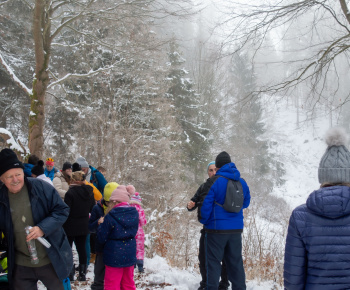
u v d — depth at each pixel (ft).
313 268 7.65
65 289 12.03
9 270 10.81
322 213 7.53
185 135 81.56
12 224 10.84
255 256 22.97
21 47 61.46
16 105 63.00
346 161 7.75
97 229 15.24
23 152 31.42
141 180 52.95
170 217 30.37
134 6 35.22
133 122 55.52
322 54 24.59
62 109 59.88
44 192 11.21
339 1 23.43
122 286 15.20
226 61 27.66
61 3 35.24
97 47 54.49
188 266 23.98
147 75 59.31
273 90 25.39
